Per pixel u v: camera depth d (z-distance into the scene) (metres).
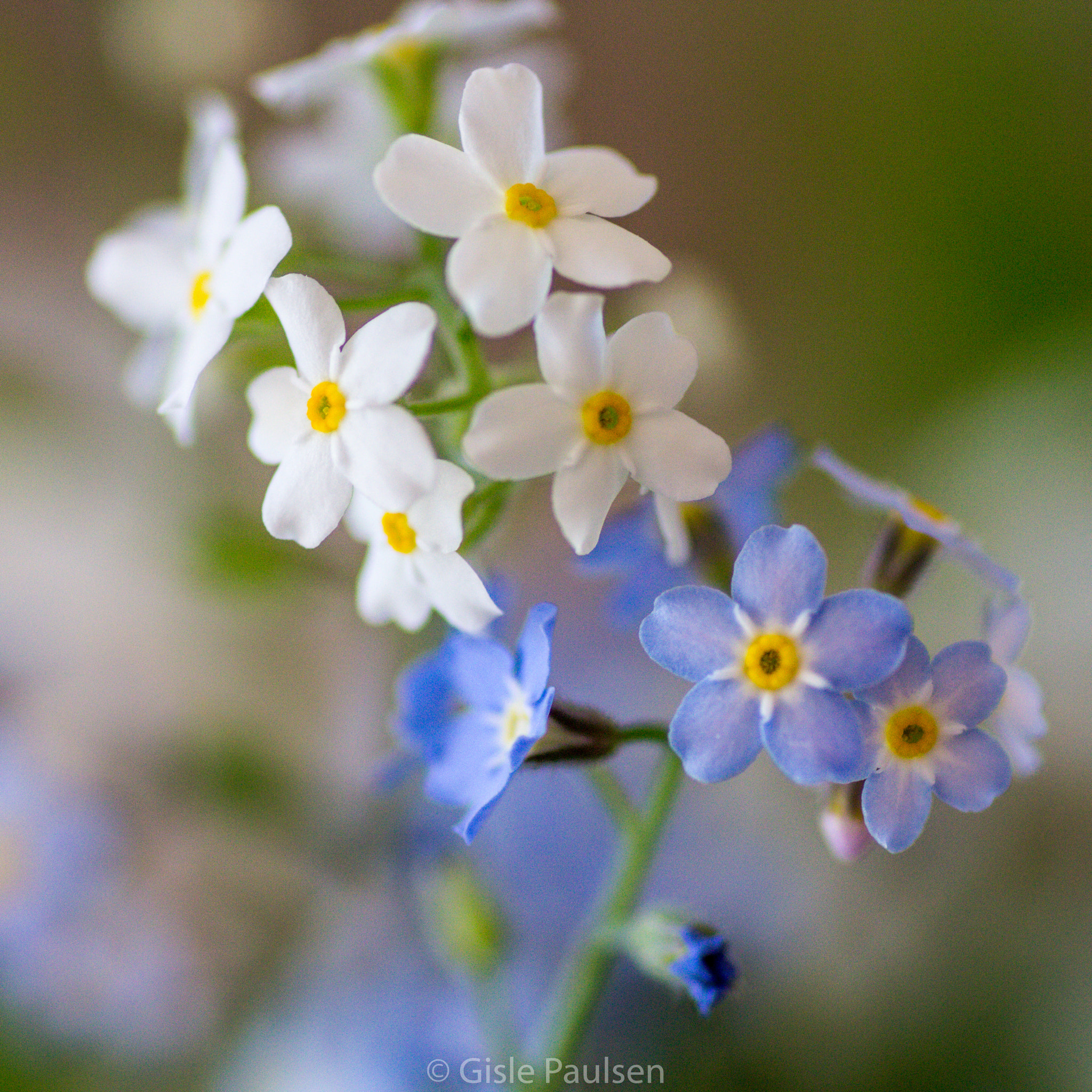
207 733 0.15
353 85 0.13
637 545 0.12
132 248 0.13
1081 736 0.18
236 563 0.14
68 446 0.16
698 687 0.11
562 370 0.11
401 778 0.13
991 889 0.16
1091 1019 0.14
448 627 0.14
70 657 0.16
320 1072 0.14
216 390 0.14
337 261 0.13
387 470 0.11
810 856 0.16
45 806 0.15
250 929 0.14
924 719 0.11
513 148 0.11
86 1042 0.14
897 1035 0.14
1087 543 0.19
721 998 0.12
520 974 0.14
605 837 0.15
